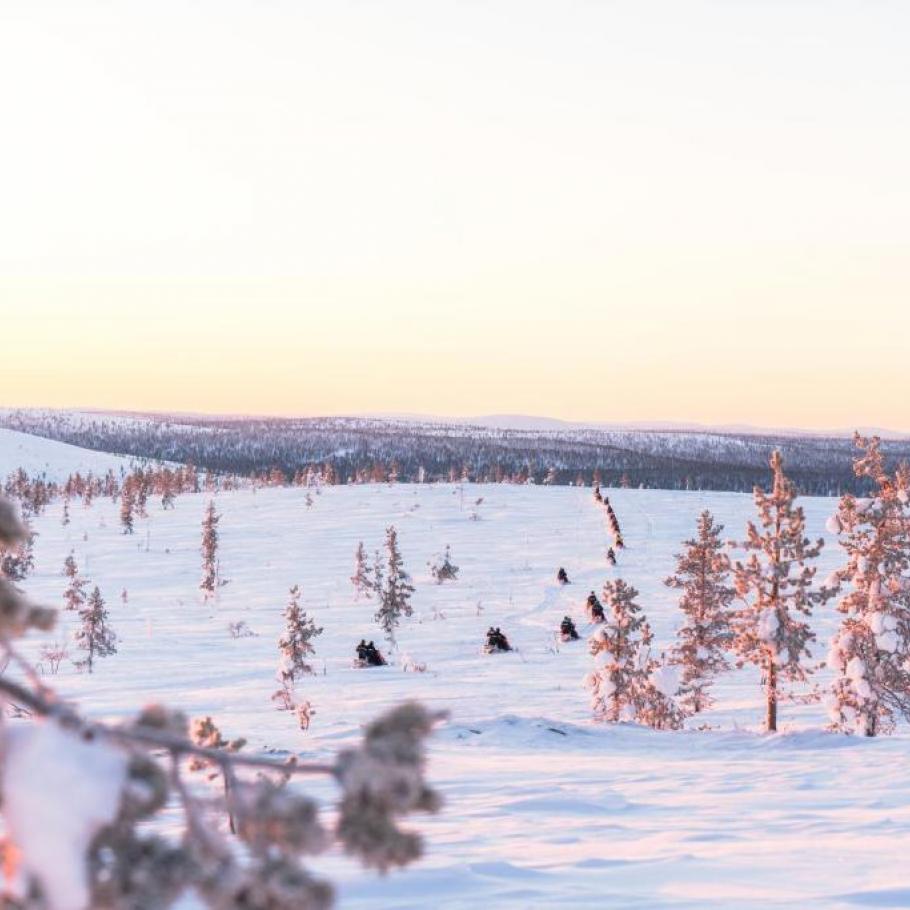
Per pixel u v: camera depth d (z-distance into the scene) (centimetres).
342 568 10275
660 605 7706
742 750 2788
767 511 3397
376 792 141
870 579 3325
